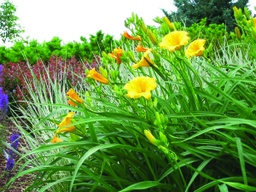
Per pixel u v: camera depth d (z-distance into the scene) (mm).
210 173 2742
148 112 2877
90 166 3191
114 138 3016
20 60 11227
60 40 12328
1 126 5117
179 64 2953
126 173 2971
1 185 4750
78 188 3154
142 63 2947
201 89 2861
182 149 2855
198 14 19219
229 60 5453
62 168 2879
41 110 5207
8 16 22422
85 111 2832
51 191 3758
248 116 2701
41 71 8312
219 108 3002
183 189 2668
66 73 7523
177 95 2988
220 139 2857
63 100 5211
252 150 2555
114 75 2994
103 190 2920
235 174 2746
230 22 18328
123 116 2750
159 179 2625
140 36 3473
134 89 2480
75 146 2871
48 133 4539
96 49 11562
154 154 2719
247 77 3330
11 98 7855
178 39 2744
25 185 4781
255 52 3146
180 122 2961
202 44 2885
